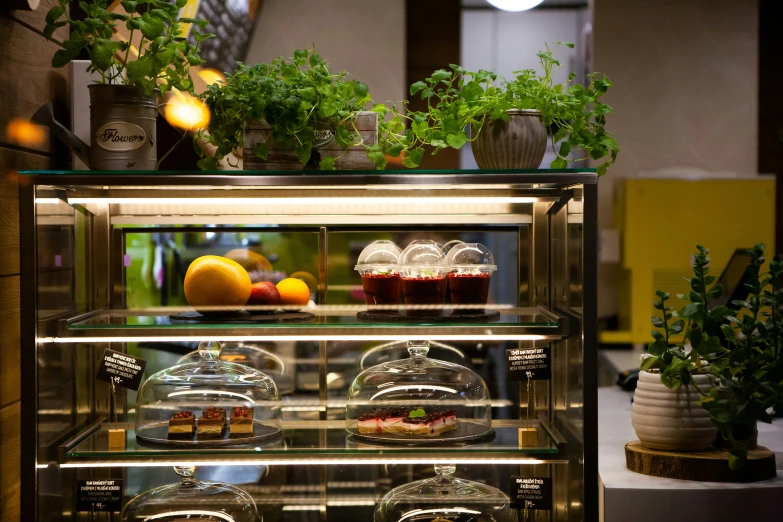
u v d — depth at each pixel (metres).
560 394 1.68
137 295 1.83
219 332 1.55
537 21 4.36
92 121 1.63
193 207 1.80
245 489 1.83
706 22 4.07
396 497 1.69
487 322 1.58
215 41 2.89
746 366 1.55
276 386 1.78
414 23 4.08
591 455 1.50
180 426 1.63
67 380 1.67
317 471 1.84
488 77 1.93
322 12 3.73
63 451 1.58
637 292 3.87
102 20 1.64
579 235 1.53
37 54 1.75
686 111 4.10
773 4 4.09
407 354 1.87
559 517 1.65
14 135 1.63
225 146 1.70
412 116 1.73
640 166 4.13
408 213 1.79
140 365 1.63
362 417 1.65
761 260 1.60
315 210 1.78
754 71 4.07
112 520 1.73
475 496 1.68
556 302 1.75
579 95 1.71
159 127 1.85
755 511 1.59
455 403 1.67
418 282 1.63
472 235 1.84
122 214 1.81
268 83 1.58
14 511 1.66
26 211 1.49
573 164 4.18
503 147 1.63
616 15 4.08
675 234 3.85
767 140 4.13
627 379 2.62
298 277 1.84
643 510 1.59
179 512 1.64
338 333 1.55
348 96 1.63
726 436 1.54
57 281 1.60
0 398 1.59
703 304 1.61
